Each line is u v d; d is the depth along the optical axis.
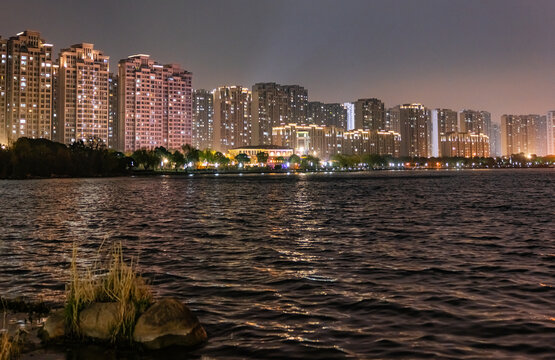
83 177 185.38
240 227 37.34
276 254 24.81
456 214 46.97
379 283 18.17
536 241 28.75
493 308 14.80
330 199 71.62
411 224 38.62
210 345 11.77
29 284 17.98
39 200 68.88
